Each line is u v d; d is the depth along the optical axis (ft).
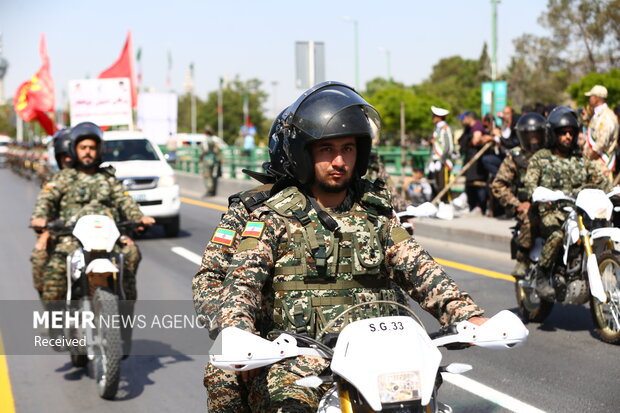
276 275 12.71
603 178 29.25
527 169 29.68
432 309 12.52
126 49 83.56
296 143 12.82
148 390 24.07
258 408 11.89
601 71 202.28
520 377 23.94
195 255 49.93
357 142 13.25
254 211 13.05
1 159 234.79
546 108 52.47
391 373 9.98
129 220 25.89
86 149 25.66
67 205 25.71
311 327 12.46
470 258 45.27
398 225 13.24
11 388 24.57
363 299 12.70
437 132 60.23
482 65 288.10
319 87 13.12
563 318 31.32
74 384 24.89
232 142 474.08
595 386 22.89
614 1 198.08
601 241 27.30
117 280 24.36
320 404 11.05
